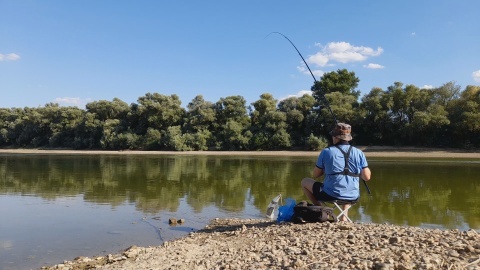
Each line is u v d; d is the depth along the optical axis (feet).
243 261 15.17
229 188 46.88
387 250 13.88
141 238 23.81
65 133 197.16
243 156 128.88
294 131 161.68
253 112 170.91
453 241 14.48
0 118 220.02
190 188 46.88
